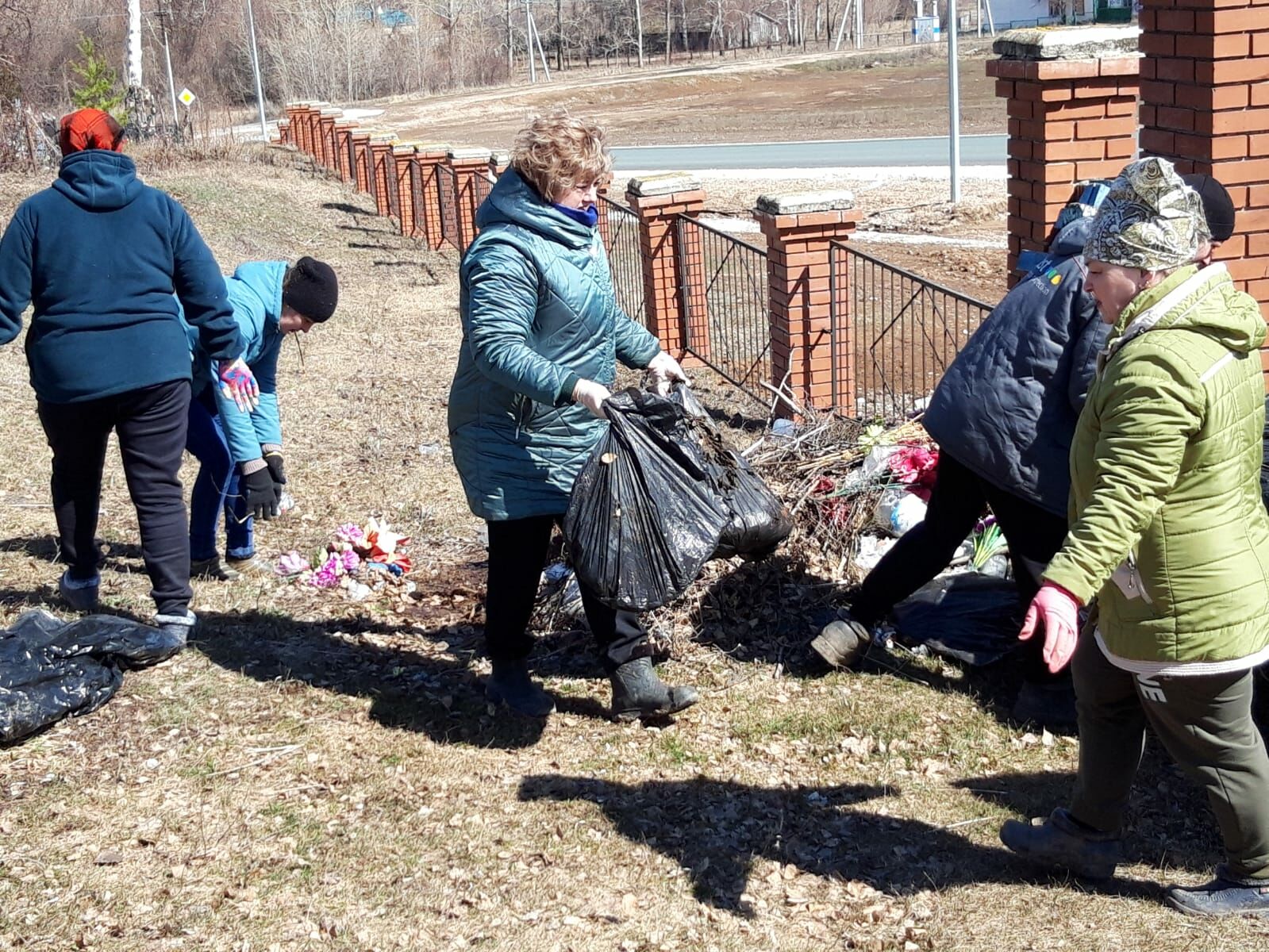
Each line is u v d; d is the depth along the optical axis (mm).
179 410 4414
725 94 49000
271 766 3805
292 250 15758
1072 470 2910
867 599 4254
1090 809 3133
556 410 3830
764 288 11078
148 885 3209
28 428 7566
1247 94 4961
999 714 4094
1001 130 26719
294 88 60781
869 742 3947
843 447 5559
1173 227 2664
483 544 5855
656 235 9773
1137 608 2818
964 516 4117
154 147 23469
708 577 4820
